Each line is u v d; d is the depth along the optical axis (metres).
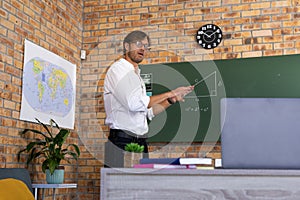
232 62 4.79
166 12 5.18
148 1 5.26
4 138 3.76
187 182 1.06
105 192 1.08
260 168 1.14
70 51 5.10
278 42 4.77
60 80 4.75
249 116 1.15
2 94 3.76
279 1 4.84
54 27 4.76
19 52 4.04
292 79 4.60
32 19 4.32
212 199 1.04
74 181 5.02
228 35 4.91
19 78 4.02
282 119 1.14
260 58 4.72
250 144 1.14
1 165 3.70
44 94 4.40
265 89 4.65
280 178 1.03
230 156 1.15
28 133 4.12
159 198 1.06
